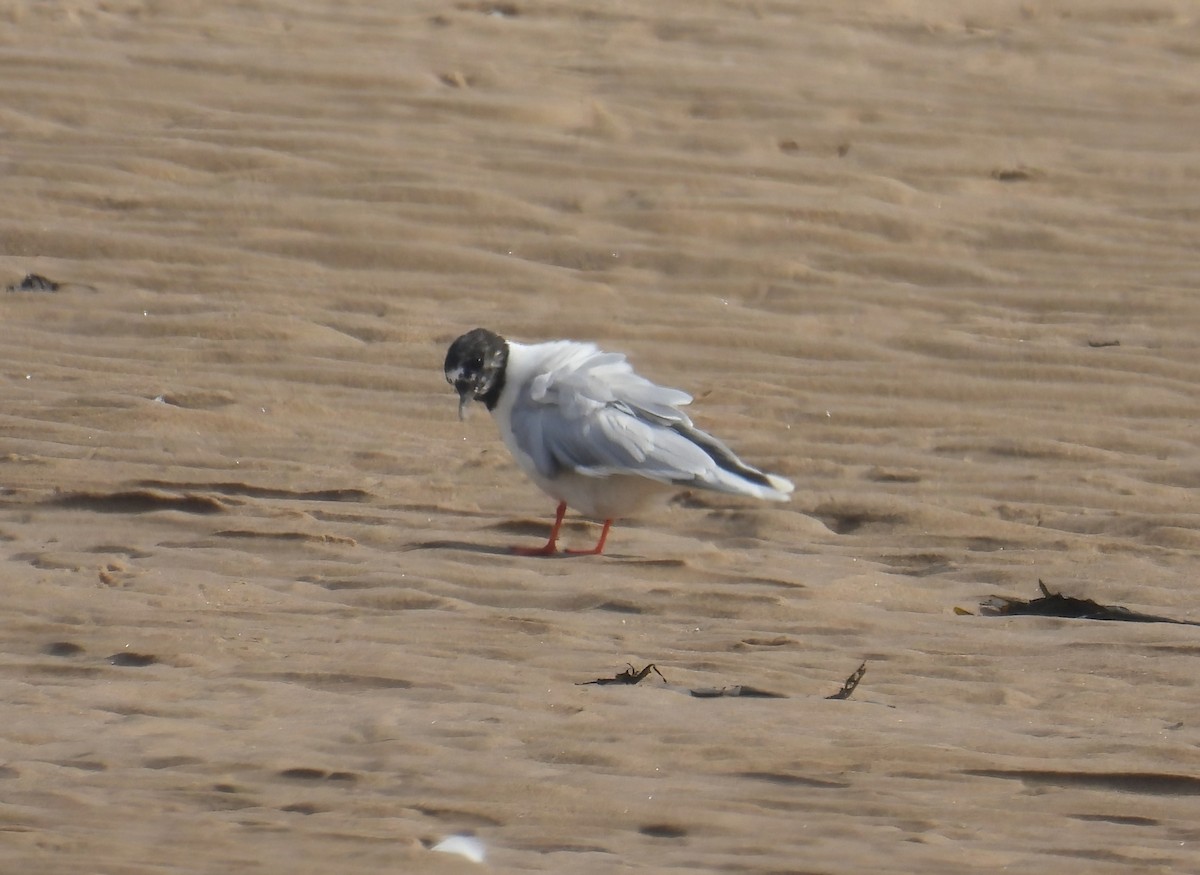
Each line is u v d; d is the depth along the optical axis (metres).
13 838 6.50
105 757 7.35
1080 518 11.48
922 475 12.26
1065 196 17.58
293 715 7.89
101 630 8.93
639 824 6.82
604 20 20.70
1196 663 8.87
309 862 6.36
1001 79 19.94
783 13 21.09
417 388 13.66
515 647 8.95
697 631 9.35
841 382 13.98
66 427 12.53
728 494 11.47
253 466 12.06
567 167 17.53
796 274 15.99
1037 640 9.25
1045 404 13.64
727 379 14.02
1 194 16.41
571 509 11.61
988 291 15.84
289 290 15.26
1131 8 21.67
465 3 20.91
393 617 9.38
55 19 19.67
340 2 20.77
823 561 10.72
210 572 10.07
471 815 6.86
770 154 18.11
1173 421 13.35
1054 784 7.27
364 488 11.77
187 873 6.23
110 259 15.60
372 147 17.62
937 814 6.95
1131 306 15.48
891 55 20.36
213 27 19.83
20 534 10.68
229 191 16.77
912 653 9.00
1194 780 7.27
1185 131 18.98
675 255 16.17
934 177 17.81
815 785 7.21
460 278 15.68
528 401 11.09
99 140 17.44
